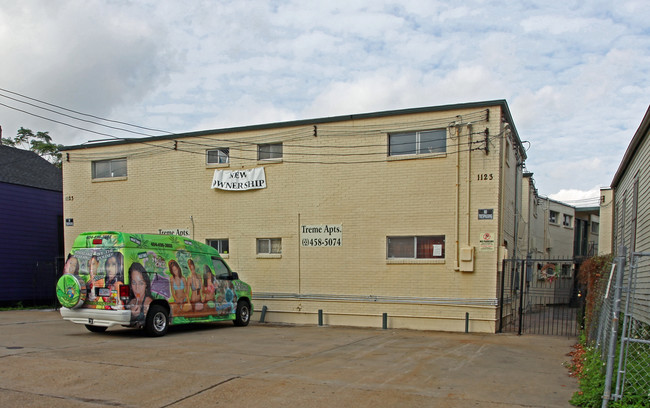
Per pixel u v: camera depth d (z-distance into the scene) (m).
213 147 17.34
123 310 11.11
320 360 9.06
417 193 14.70
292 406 6.12
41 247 22.05
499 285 14.23
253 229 16.66
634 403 5.98
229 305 14.34
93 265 11.56
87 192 19.16
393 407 6.11
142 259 11.72
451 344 11.43
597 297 10.32
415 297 14.55
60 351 9.59
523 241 20.36
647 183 11.70
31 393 6.60
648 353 6.84
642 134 11.98
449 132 14.45
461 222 14.19
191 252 13.28
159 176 18.06
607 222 24.31
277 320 16.11
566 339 12.63
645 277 11.66
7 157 23.55
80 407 6.05
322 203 15.78
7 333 12.28
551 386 7.35
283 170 16.34
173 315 12.37
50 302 21.95
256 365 8.48
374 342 11.61
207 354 9.48
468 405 6.25
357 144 15.44
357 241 15.31
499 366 8.82
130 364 8.39
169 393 6.65
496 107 14.02
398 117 15.00
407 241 14.84
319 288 15.68
